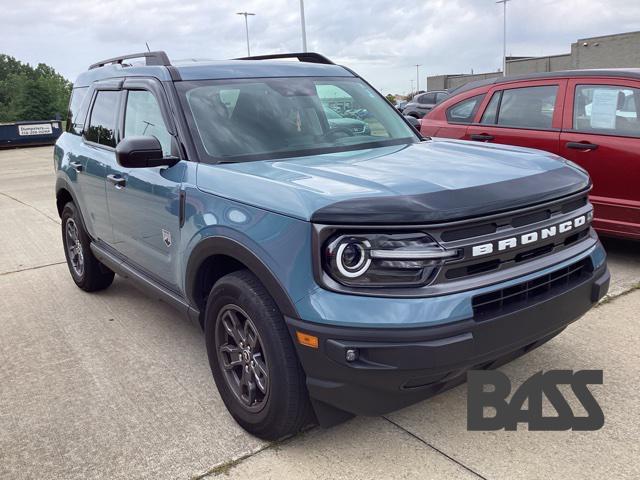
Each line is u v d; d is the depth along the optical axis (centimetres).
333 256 248
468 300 249
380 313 243
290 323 261
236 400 314
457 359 245
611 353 380
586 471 271
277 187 278
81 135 510
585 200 315
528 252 275
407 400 263
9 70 17438
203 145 346
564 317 285
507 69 5953
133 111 416
